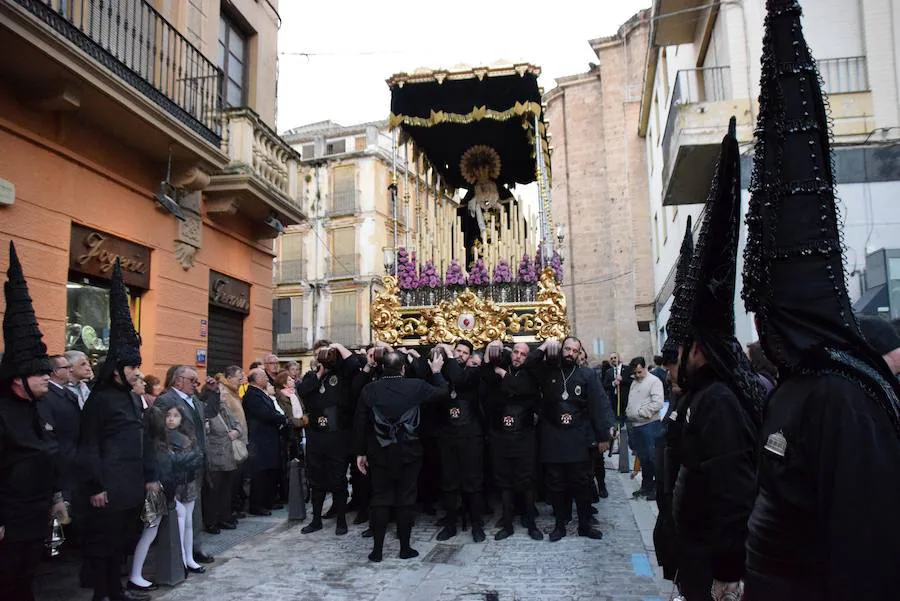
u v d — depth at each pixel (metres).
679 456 3.39
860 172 9.53
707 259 2.91
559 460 6.74
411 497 6.31
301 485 8.16
